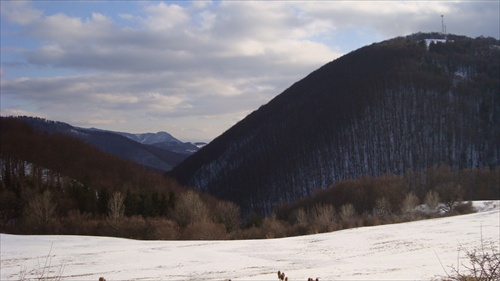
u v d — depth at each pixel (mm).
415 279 20797
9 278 27812
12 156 126000
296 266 29438
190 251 39406
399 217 80188
